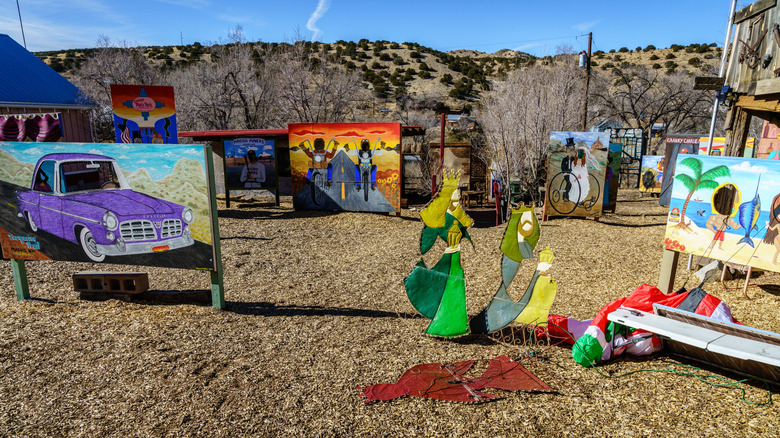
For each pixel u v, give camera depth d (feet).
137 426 11.62
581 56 61.67
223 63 89.04
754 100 20.89
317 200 44.09
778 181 16.07
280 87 83.71
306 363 14.90
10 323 17.56
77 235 19.71
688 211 18.21
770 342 12.74
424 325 18.21
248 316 19.03
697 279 23.41
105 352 15.53
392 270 26.27
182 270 25.94
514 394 12.89
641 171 67.00
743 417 11.60
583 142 38.91
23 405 12.48
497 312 16.52
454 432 11.27
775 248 16.25
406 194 56.44
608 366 14.47
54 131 37.63
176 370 14.39
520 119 51.06
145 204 19.19
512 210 16.20
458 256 16.67
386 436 11.15
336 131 42.47
